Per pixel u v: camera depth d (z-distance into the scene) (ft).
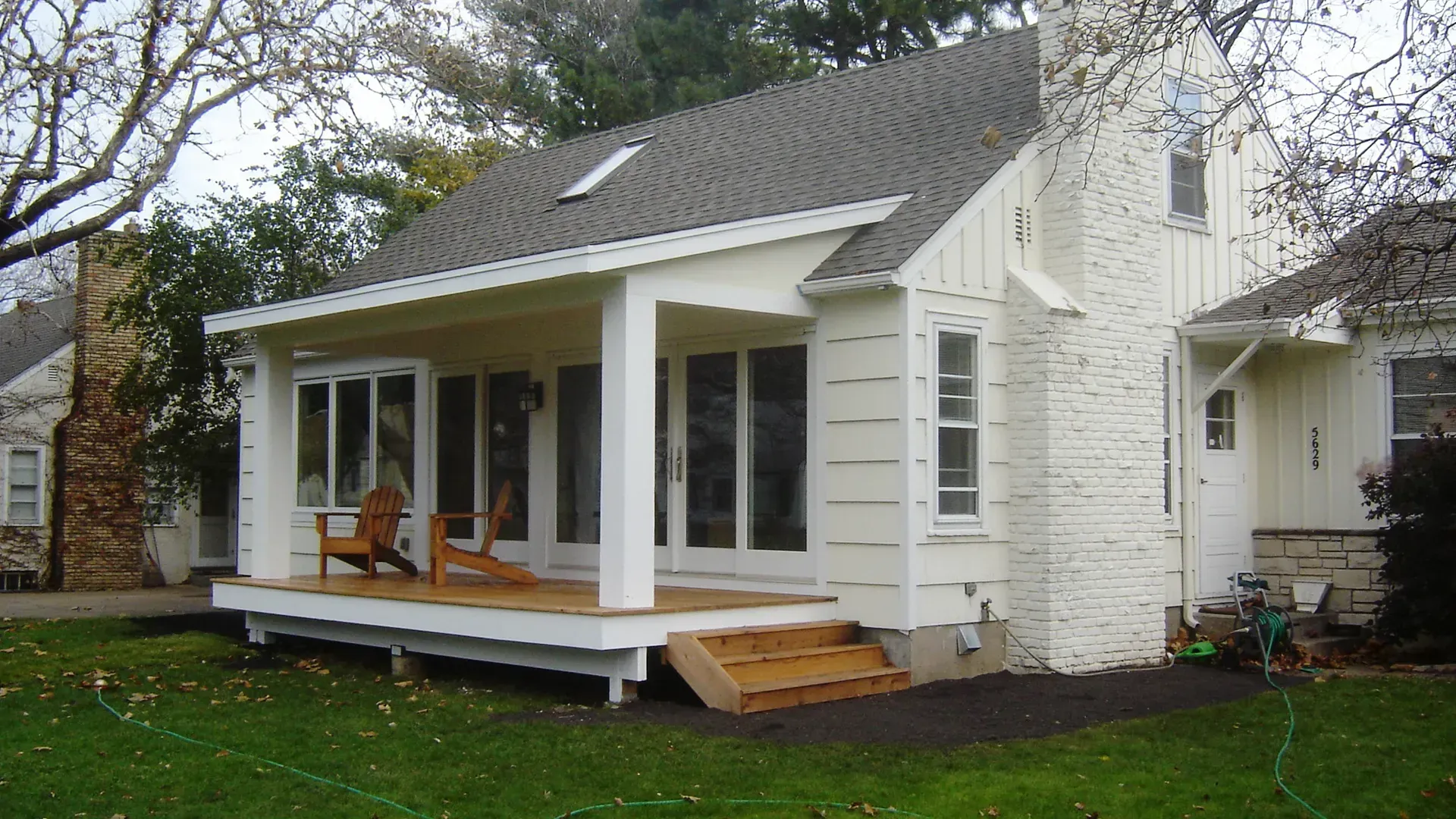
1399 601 38.75
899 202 38.04
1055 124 33.19
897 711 30.86
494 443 48.65
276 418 46.03
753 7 93.81
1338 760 25.73
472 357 49.39
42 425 86.94
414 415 52.65
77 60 38.01
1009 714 30.55
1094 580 37.68
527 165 60.03
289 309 41.63
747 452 38.91
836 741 27.50
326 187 75.77
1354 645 41.52
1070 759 25.76
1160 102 40.57
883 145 42.57
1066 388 37.24
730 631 33.27
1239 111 44.42
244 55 39.78
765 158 45.55
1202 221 43.47
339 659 42.29
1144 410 39.65
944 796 23.12
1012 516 37.45
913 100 45.32
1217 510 43.62
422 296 36.47
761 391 38.78
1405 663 39.68
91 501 84.64
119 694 34.88
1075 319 37.63
